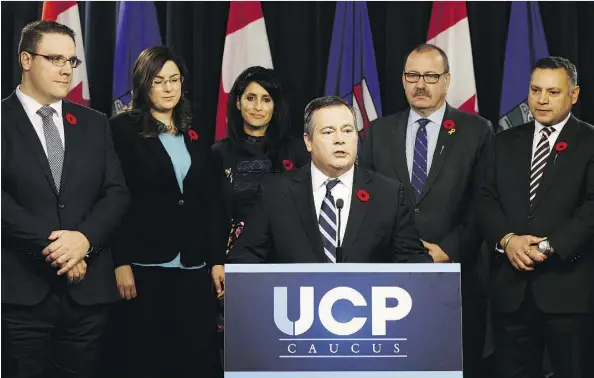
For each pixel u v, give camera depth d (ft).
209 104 19.01
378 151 16.31
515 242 14.25
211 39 19.07
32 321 13.55
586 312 14.28
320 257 12.09
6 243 13.56
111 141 14.47
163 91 15.01
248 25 18.58
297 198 12.42
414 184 16.05
